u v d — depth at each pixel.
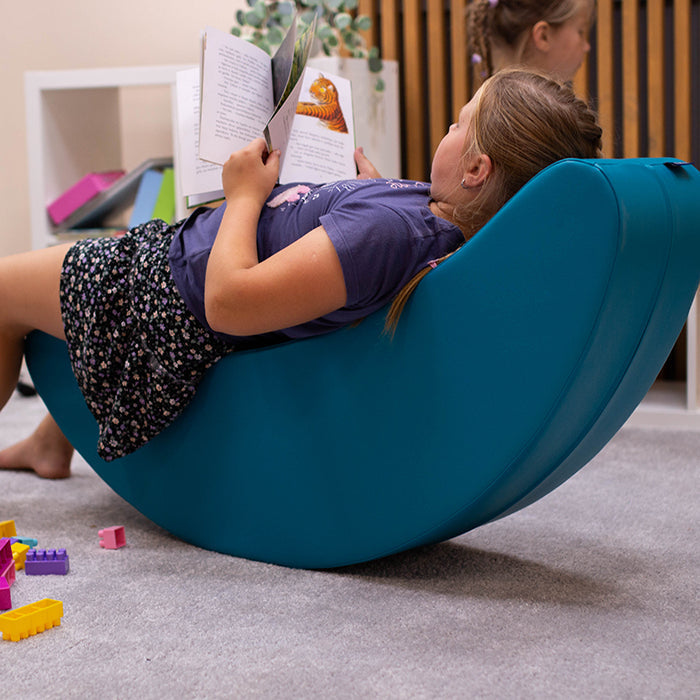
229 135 1.11
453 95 2.58
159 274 1.13
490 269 0.92
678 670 0.83
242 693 0.79
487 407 0.94
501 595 1.02
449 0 2.65
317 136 1.29
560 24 1.80
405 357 0.99
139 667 0.84
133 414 1.18
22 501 1.45
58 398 1.35
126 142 2.98
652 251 0.86
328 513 1.08
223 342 1.12
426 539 1.03
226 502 1.17
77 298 1.20
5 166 3.03
